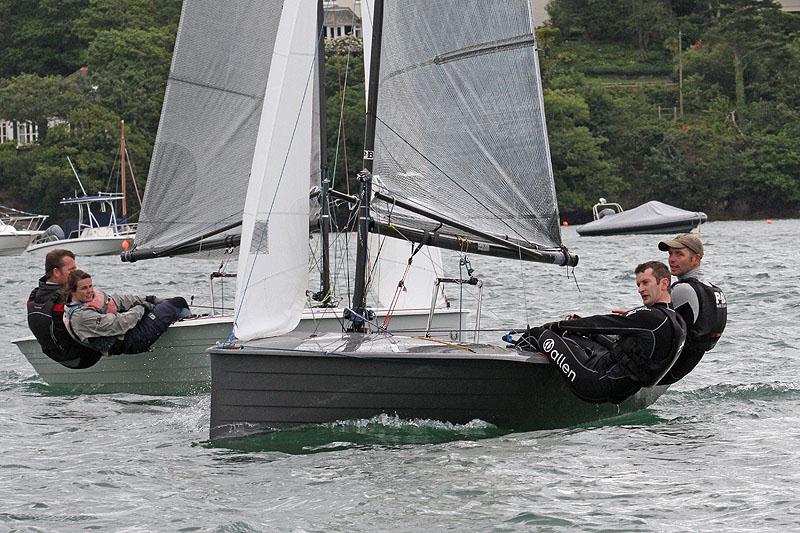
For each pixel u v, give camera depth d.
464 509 19.88
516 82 27.66
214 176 35.06
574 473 21.97
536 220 27.89
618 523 19.08
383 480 21.56
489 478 21.67
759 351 37.66
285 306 26.12
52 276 30.08
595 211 143.50
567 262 28.14
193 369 31.78
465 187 27.70
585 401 25.34
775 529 18.67
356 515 19.62
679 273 26.41
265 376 24.25
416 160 27.53
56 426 27.34
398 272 34.69
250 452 23.88
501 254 27.78
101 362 32.28
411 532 18.78
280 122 25.94
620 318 24.66
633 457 23.20
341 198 32.16
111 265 102.00
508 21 27.48
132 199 194.12
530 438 24.81
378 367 24.47
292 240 26.06
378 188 27.31
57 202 193.12
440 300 35.03
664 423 26.47
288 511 19.91
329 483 21.44
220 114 34.97
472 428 25.30
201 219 35.09
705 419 26.88
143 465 23.08
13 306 61.44
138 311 30.33
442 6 27.27
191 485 21.55
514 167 27.77
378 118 27.31
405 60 27.31
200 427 26.83
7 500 20.83
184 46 34.78
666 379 26.48
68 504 20.53
